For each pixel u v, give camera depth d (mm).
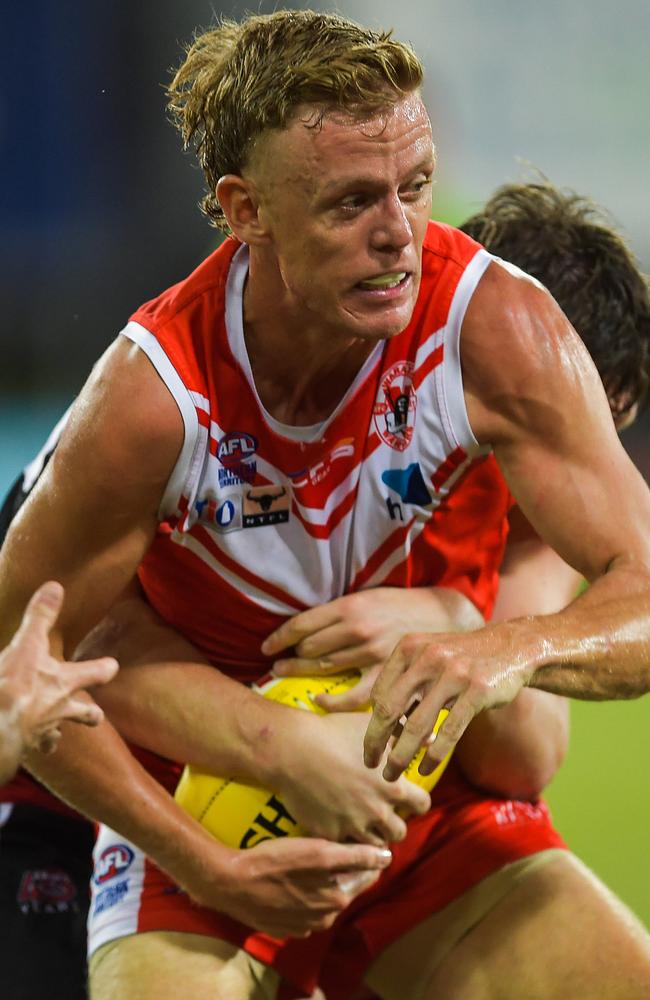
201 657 7562
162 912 7500
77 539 6734
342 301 6211
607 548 6688
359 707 7188
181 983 7176
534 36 34875
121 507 6723
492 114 35156
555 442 6766
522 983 7430
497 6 34750
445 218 30281
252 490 6918
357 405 6801
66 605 6852
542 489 6812
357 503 6988
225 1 28797
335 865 6992
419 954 7852
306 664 7316
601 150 35000
